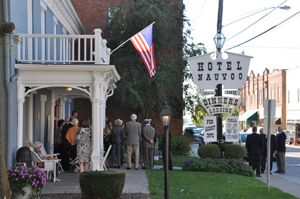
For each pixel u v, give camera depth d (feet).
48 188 27.58
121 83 64.80
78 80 32.42
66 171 37.06
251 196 26.94
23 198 23.49
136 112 74.90
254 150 41.19
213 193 27.25
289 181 38.27
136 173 35.76
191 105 75.61
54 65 31.58
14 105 31.27
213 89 42.01
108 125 43.24
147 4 67.00
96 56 32.65
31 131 40.27
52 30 50.08
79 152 32.17
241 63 41.60
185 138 66.18
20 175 23.29
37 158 30.42
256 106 167.43
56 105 55.31
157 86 64.39
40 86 32.48
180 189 28.30
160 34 67.46
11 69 30.78
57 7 51.31
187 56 74.23
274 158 59.06
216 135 41.37
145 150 39.60
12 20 31.73
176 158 56.80
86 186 23.50
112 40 69.10
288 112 136.87
